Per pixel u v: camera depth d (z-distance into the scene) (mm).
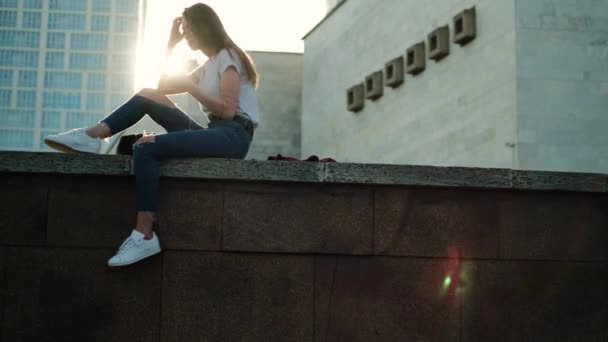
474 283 6574
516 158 29531
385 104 41656
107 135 6531
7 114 146875
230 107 6406
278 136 58531
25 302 6195
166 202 6348
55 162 6258
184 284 6301
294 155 58531
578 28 30391
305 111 53938
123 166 6297
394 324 6434
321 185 6484
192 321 6277
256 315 6328
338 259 6449
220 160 6355
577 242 6750
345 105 47094
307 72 53750
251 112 6629
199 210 6367
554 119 29828
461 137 33719
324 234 6441
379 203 6531
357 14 45656
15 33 148500
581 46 30359
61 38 148875
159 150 6191
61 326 6199
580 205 6801
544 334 6613
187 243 6328
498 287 6602
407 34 39250
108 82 148750
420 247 6535
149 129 49219
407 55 38219
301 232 6422
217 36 6555
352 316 6398
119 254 6059
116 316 6234
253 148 58219
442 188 6605
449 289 6531
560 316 6652
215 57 6590
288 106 58812
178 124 6684
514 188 6633
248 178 6352
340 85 48062
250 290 6344
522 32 30078
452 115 34562
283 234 6406
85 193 6336
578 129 29922
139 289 6270
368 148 43719
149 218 6148
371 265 6477
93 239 6297
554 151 29719
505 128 30422
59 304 6215
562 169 29672
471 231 6617
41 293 6215
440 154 35531
